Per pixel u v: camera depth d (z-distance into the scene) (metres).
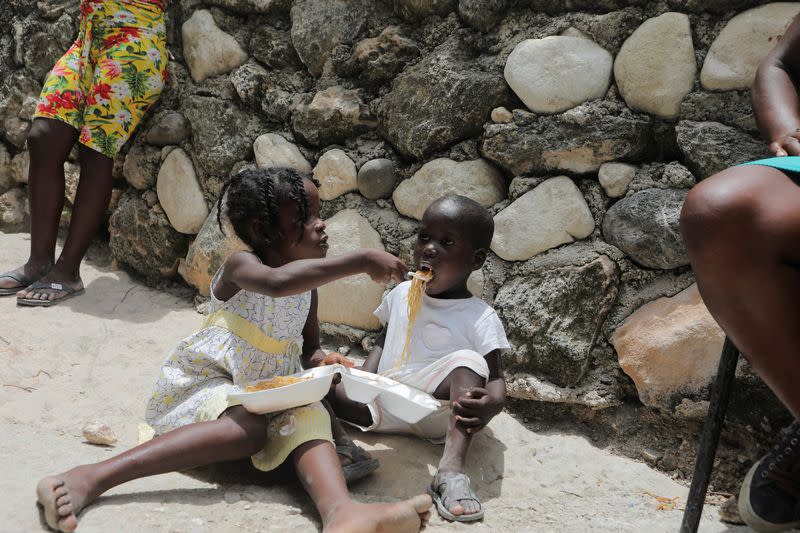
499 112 3.06
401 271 2.30
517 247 3.03
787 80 2.31
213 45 3.78
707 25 2.75
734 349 1.97
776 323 1.69
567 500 2.46
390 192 3.35
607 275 2.82
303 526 2.08
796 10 2.60
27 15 4.41
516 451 2.74
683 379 2.66
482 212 2.70
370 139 3.43
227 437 2.23
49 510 1.96
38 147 3.75
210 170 3.76
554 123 2.95
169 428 2.41
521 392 2.93
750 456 2.57
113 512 2.07
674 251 2.70
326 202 3.46
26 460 2.38
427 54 3.28
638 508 2.43
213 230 3.68
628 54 2.86
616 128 2.86
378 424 2.73
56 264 3.80
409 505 2.00
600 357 2.85
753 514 2.08
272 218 2.45
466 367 2.53
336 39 3.48
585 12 2.98
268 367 2.56
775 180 1.76
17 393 2.88
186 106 3.87
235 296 2.53
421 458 2.62
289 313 2.58
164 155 3.92
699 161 2.71
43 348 3.23
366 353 3.32
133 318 3.63
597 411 2.86
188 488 2.28
